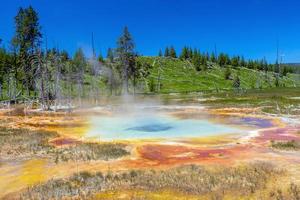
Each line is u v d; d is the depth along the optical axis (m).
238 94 74.00
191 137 24.36
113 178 14.77
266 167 15.72
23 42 57.19
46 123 33.69
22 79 62.44
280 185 13.39
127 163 17.30
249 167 15.84
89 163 17.47
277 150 19.42
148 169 16.08
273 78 140.75
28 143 22.94
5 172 16.53
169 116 38.59
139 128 29.67
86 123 33.62
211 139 23.42
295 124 29.83
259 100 53.88
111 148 20.66
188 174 14.99
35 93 58.94
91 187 13.77
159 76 110.31
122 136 25.59
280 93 72.94
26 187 14.31
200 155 18.66
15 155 19.73
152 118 36.94
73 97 68.00
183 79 118.81
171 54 146.75
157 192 13.03
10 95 61.09
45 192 13.41
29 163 17.97
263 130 26.95
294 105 44.69
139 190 13.29
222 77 128.50
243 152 19.08
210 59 151.75
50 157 19.05
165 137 24.62
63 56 85.31
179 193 12.86
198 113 40.94
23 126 31.92
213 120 34.12
